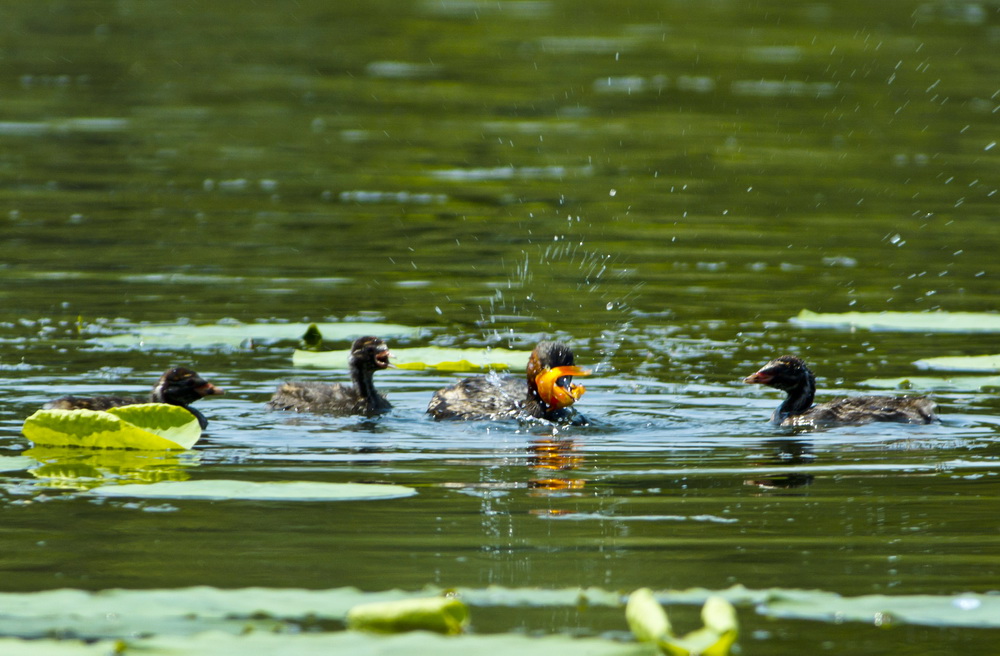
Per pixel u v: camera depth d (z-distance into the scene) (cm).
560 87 4041
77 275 2056
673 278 2119
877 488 1073
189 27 5075
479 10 5525
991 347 1706
